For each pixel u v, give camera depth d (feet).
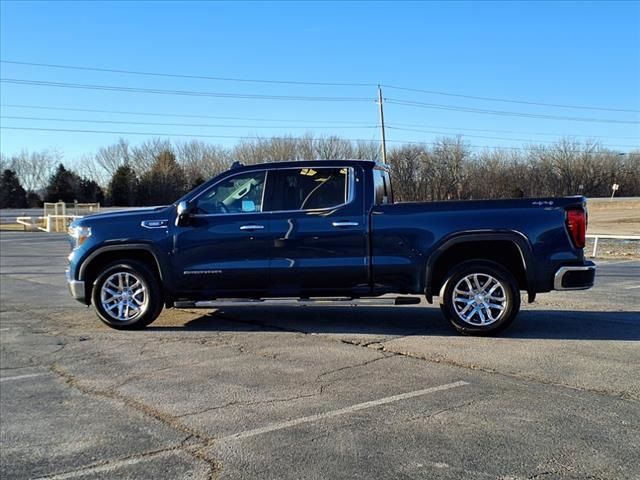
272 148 239.30
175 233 23.30
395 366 18.10
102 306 24.04
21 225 159.63
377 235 22.29
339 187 22.90
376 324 24.58
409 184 257.14
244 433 13.17
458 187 263.08
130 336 22.99
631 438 12.48
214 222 23.16
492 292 21.81
